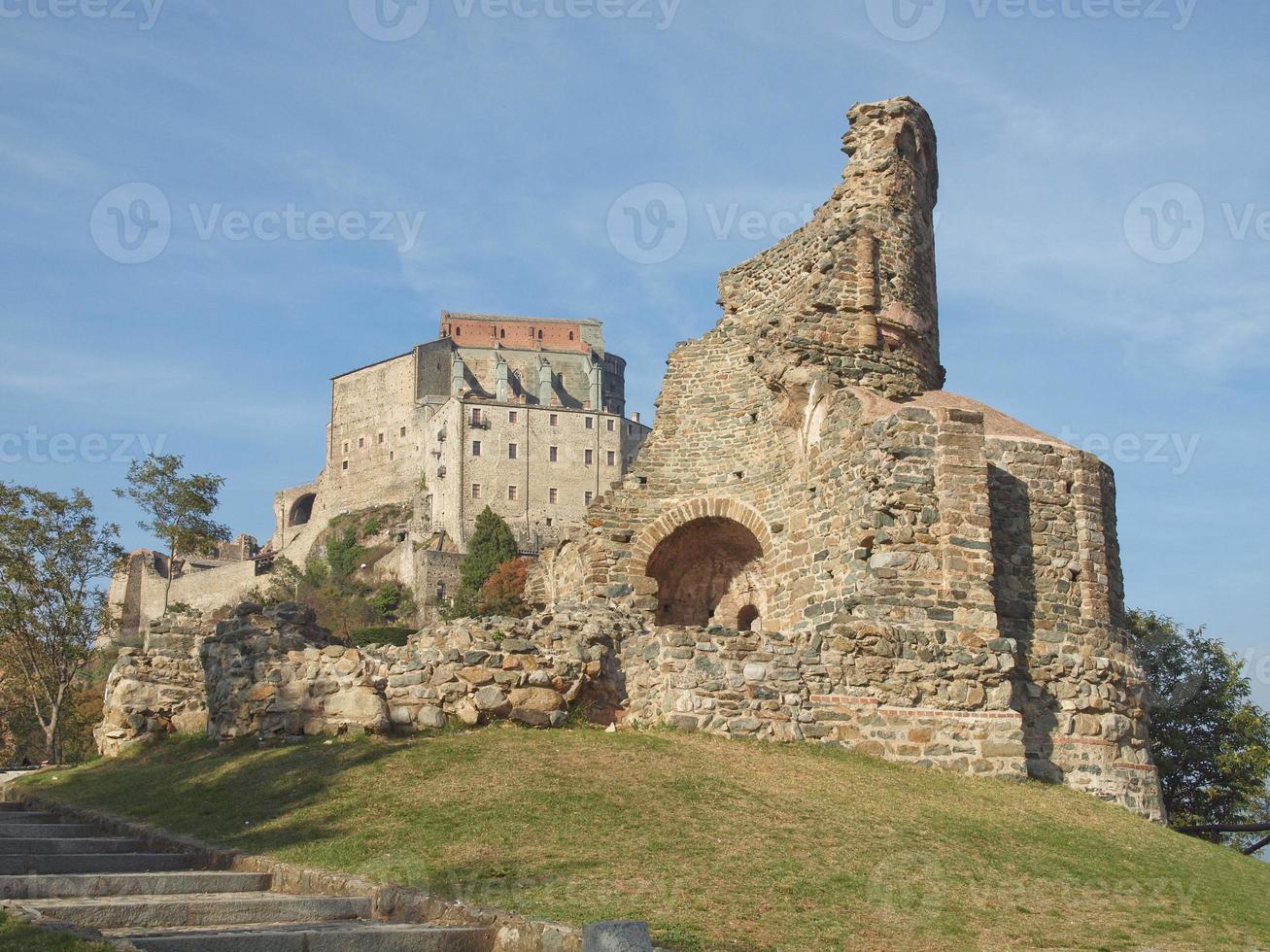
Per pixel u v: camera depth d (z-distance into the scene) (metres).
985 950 13.33
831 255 30.75
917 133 32.66
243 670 23.19
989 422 29.16
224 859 16.12
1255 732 36.31
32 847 17.17
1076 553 27.88
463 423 169.38
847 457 27.56
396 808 17.38
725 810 17.62
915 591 24.98
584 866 14.87
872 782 21.05
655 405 33.81
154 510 61.44
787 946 12.77
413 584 148.88
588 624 24.22
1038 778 24.98
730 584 33.50
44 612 51.38
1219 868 19.48
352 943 12.23
